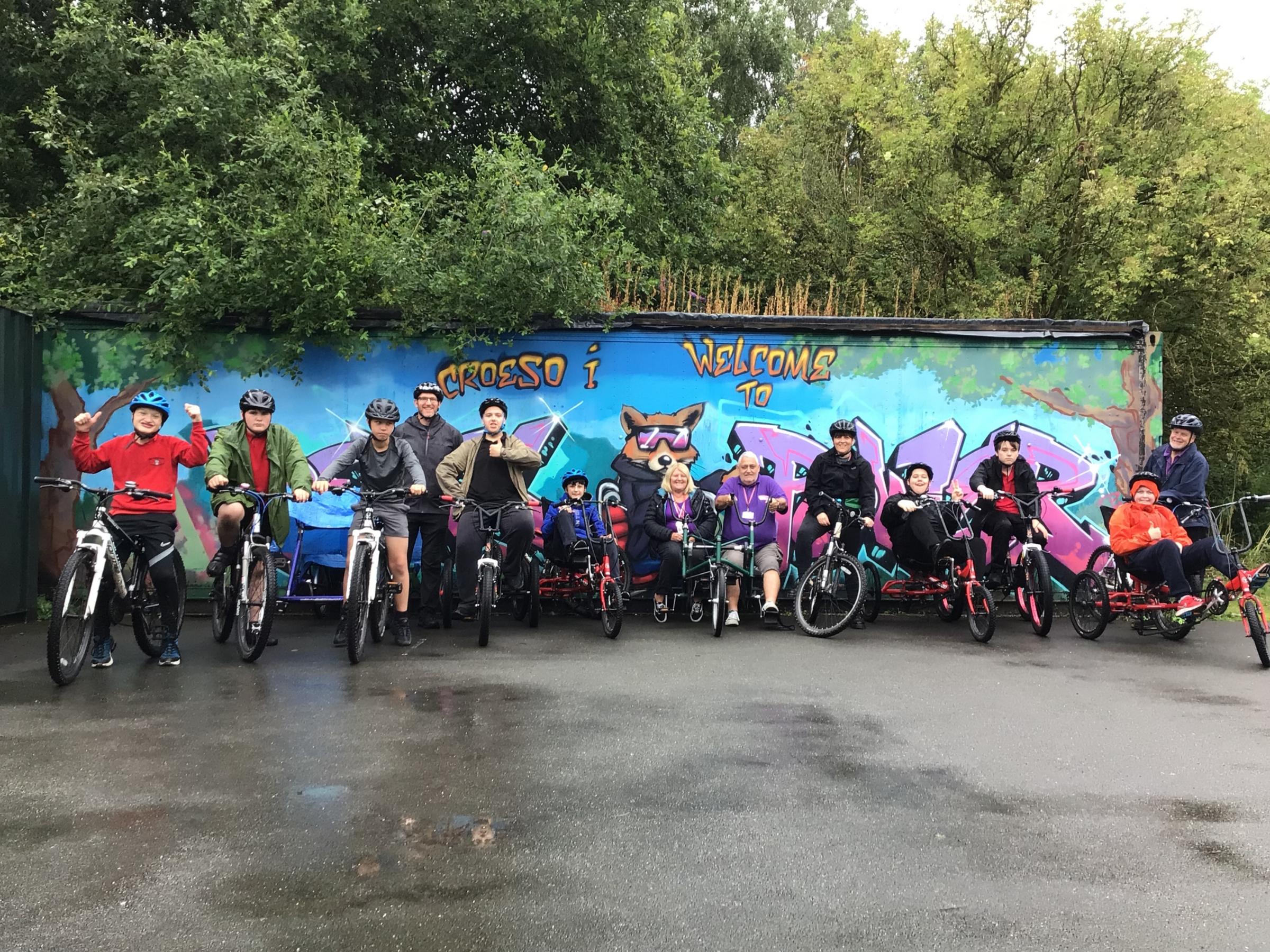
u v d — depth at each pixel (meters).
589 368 9.46
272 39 10.16
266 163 9.05
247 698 5.38
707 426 9.50
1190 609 7.36
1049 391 9.62
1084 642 7.76
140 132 10.99
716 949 2.62
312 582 7.57
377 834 3.39
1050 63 14.23
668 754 4.41
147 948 2.59
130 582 6.16
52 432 8.95
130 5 12.26
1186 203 12.86
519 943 2.64
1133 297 12.73
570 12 15.42
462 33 15.23
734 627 8.44
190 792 3.79
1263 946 2.67
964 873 3.13
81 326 9.00
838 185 16.66
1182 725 5.07
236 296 8.76
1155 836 3.47
